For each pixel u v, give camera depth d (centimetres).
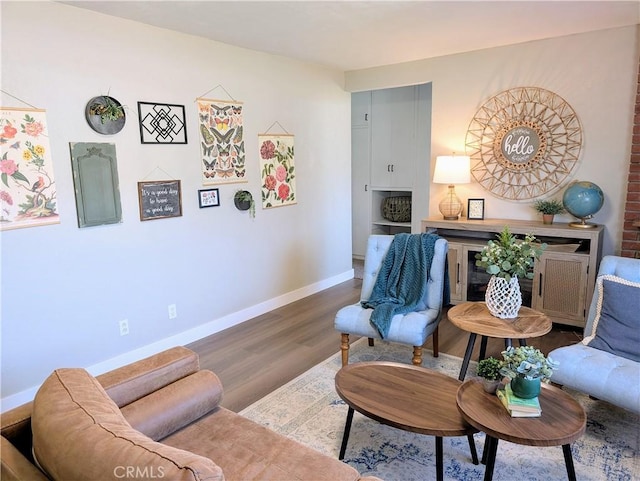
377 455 217
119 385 165
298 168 448
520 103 393
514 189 407
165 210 332
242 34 337
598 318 253
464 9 290
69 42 269
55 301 276
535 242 380
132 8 274
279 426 242
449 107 430
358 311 301
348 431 211
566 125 375
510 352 180
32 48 253
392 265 323
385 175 589
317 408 260
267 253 425
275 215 428
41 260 267
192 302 361
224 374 306
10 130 247
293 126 436
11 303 257
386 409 186
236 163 383
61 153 270
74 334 287
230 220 384
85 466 100
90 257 291
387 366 225
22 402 265
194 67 342
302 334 374
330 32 336
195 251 358
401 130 565
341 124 498
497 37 363
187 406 171
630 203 354
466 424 174
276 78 412
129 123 304
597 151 365
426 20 311
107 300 303
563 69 370
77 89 274
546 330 248
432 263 312
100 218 292
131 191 309
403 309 296
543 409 175
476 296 405
